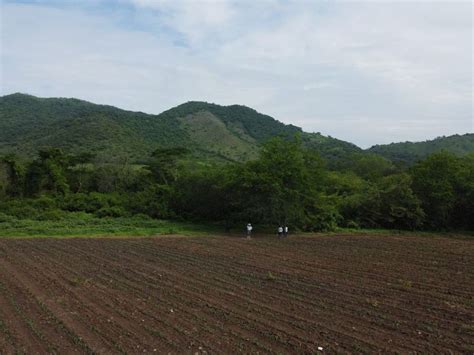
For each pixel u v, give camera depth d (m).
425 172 56.81
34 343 12.61
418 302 17.70
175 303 17.31
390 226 56.72
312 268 25.67
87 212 57.22
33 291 19.03
